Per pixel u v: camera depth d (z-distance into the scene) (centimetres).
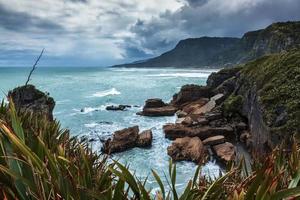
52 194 224
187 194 248
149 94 5503
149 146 2105
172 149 1884
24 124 456
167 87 6594
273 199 212
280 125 1583
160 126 2767
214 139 2066
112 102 4581
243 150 2062
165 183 1279
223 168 1642
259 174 236
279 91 1772
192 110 3269
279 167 355
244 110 2606
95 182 289
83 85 7412
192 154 1788
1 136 253
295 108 1557
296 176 292
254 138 2027
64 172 250
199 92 3750
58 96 5306
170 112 3375
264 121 1730
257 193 220
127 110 3766
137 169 1576
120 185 244
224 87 3462
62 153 319
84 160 314
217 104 3228
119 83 7906
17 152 238
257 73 2512
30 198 224
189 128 2388
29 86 1695
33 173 221
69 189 233
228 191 273
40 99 1686
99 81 8800
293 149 401
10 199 219
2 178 234
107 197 245
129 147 2038
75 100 4788
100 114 3484
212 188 258
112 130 2625
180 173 1535
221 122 2628
